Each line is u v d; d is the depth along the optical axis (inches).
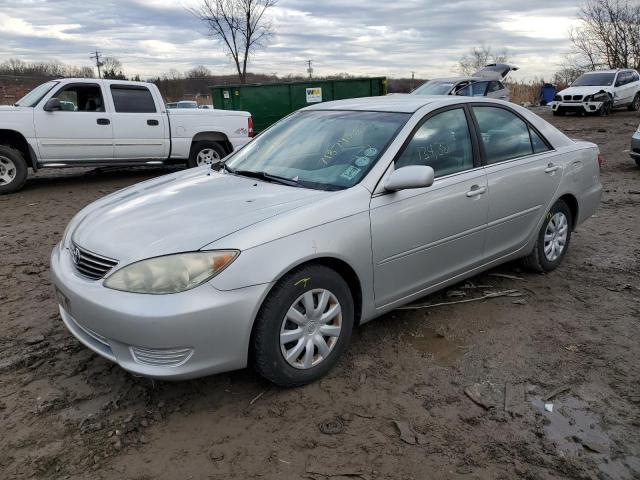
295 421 113.5
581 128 698.8
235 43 895.1
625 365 135.1
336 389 124.4
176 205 129.7
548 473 100.0
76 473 99.0
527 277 190.7
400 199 135.5
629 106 899.4
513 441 108.0
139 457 103.2
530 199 174.2
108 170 465.4
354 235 125.3
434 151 148.6
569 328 154.0
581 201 198.2
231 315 108.3
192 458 103.0
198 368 108.9
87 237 123.3
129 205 134.6
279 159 154.7
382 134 144.5
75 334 122.8
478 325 155.5
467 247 156.3
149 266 108.0
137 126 383.6
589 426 112.7
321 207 122.3
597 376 130.5
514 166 168.2
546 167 179.5
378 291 135.3
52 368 132.7
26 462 101.3
